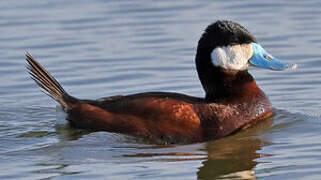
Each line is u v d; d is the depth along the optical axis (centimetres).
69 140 1148
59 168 1037
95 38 1766
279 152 1088
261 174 1003
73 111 1180
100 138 1136
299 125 1206
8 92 1438
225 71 1211
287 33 1752
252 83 1233
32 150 1114
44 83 1198
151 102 1152
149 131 1131
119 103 1172
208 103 1180
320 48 1642
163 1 2070
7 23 1892
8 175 1012
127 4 2050
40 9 2006
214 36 1216
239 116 1186
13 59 1633
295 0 2034
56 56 1647
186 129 1139
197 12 1948
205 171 1016
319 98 1357
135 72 1534
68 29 1839
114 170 1025
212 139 1147
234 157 1071
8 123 1250
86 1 2091
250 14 1916
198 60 1230
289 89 1422
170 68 1553
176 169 1027
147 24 1866
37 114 1304
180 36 1756
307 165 1024
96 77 1510
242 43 1216
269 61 1223
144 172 1015
